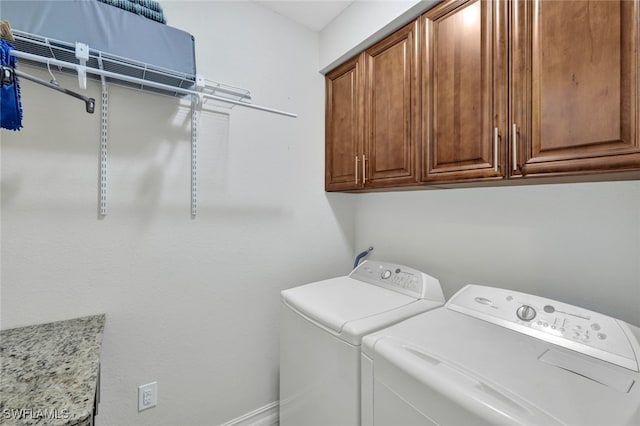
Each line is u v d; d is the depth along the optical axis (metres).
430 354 0.79
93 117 1.16
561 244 1.11
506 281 1.27
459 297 1.17
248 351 1.59
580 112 0.80
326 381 1.07
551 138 0.86
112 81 1.18
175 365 1.37
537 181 1.04
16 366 0.78
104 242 1.19
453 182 1.13
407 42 1.32
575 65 0.81
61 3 0.93
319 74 1.85
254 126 1.59
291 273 1.75
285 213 1.72
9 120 0.78
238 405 1.56
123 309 1.24
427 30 1.22
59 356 0.84
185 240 1.39
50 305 1.09
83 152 1.14
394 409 0.80
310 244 1.84
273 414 1.67
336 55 1.69
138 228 1.27
